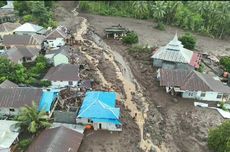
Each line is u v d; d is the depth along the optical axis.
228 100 64.44
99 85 67.38
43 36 85.81
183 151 49.84
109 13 130.50
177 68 75.94
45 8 110.06
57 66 68.19
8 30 88.56
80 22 114.75
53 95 57.16
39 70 69.50
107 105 54.09
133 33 98.94
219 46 99.62
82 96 60.53
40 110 52.75
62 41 85.69
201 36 109.69
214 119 57.94
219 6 110.62
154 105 62.06
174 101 63.31
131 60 82.62
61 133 47.34
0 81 61.44
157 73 73.44
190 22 114.62
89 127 52.59
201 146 50.94
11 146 46.94
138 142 51.03
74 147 45.91
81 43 91.25
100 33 104.12
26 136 49.69
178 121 57.25
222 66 79.75
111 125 52.38
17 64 67.06
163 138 52.66
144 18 126.88
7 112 54.81
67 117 53.03
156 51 81.50
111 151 48.22
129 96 64.75
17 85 61.81
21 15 112.38
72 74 64.81
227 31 107.75
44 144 45.16
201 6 114.69
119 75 73.62
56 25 102.12
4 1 119.88
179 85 64.38
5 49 77.88
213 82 66.00
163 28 113.69
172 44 77.56
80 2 134.50
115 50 89.56
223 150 45.72
